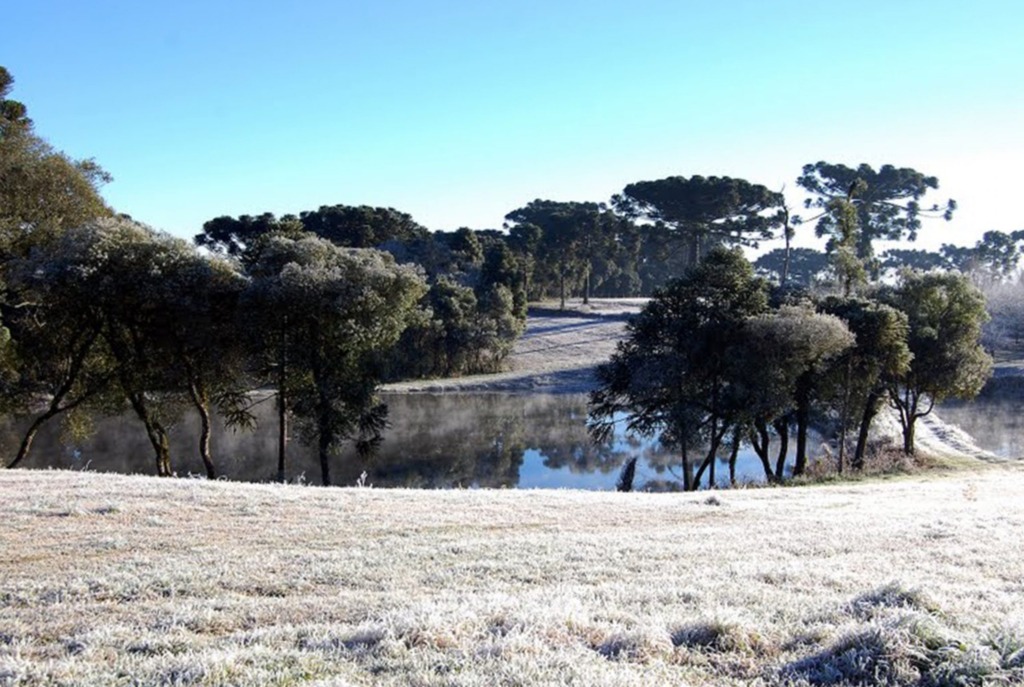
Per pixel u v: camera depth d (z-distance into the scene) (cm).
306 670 677
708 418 4341
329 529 1534
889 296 4894
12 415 3934
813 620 827
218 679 655
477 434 5669
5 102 3912
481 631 779
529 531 1587
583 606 891
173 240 3581
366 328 3631
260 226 10331
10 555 1252
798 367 3991
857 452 4600
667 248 13000
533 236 12750
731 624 779
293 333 3697
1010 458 4694
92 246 3259
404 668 680
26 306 3616
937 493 2544
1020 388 8256
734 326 4178
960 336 4700
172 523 1548
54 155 3525
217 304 3653
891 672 638
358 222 12100
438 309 9175
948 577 1105
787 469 4891
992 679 603
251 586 1064
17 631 849
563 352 10125
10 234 3434
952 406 7356
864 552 1325
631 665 689
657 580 1083
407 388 8150
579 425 6112
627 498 2159
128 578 1088
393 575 1134
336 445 3797
